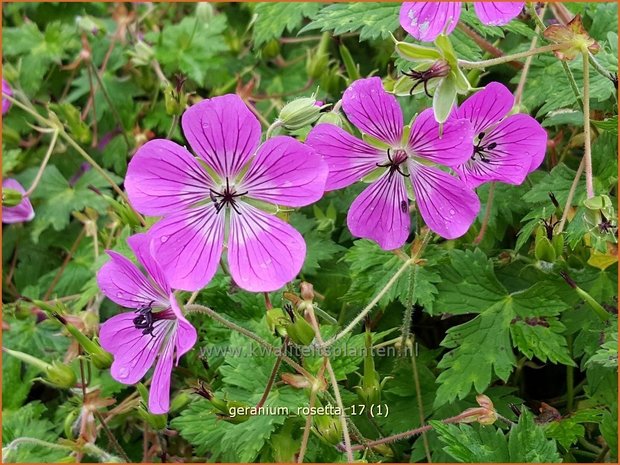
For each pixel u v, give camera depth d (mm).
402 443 165
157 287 130
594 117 171
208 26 245
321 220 184
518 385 178
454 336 155
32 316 212
